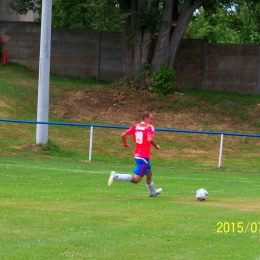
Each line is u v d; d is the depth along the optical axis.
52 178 30.83
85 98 62.81
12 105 57.97
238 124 58.94
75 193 25.73
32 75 69.25
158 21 62.22
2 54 71.75
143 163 24.86
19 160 39.69
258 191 28.70
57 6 62.88
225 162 46.66
